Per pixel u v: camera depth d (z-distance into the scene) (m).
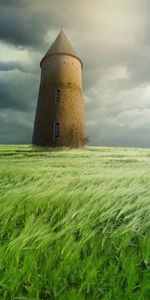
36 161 15.89
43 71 47.50
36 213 3.90
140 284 2.42
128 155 33.00
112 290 2.38
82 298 2.28
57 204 4.24
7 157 23.89
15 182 6.13
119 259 2.82
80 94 46.41
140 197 4.09
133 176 6.28
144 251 2.94
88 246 3.06
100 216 3.62
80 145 42.88
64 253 2.78
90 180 5.95
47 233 3.20
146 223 3.38
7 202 4.05
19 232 3.29
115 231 3.25
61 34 48.50
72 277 2.55
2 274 2.48
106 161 21.38
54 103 43.47
